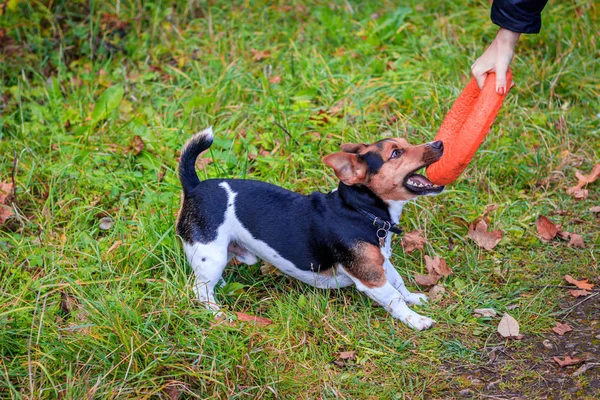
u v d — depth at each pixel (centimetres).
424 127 631
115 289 445
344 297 460
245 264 498
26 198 560
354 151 453
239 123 648
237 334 429
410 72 701
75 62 738
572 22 765
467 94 492
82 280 457
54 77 714
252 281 486
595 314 442
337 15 811
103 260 476
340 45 767
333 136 619
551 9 800
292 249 446
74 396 368
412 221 524
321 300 454
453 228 534
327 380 402
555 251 510
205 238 446
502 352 417
